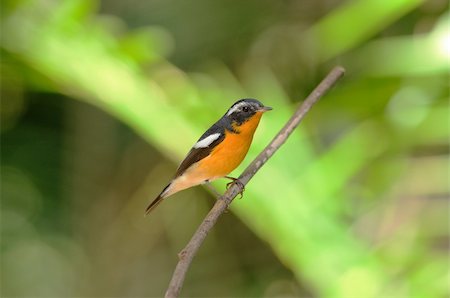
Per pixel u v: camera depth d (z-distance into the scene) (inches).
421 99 422.0
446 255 375.9
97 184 624.7
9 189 580.4
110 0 591.5
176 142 359.6
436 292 347.6
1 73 438.9
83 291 630.5
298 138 354.9
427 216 417.4
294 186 339.0
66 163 608.4
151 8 585.3
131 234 633.0
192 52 580.7
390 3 386.0
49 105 607.2
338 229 330.6
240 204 338.6
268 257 642.8
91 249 624.1
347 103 430.9
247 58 606.5
